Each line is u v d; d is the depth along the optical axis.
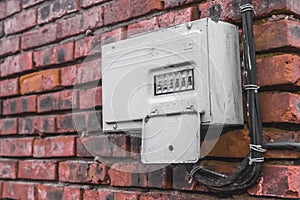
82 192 1.44
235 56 1.10
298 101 1.05
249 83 1.05
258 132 1.04
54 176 1.53
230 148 1.13
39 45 1.65
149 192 1.28
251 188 1.07
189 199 1.19
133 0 1.36
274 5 1.07
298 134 1.06
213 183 1.11
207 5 1.20
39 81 1.62
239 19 1.13
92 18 1.47
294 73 1.05
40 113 1.61
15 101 1.71
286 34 1.05
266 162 1.06
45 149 1.57
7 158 1.73
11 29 1.78
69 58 1.53
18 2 1.75
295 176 1.02
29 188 1.61
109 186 1.38
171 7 1.27
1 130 1.76
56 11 1.60
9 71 1.76
